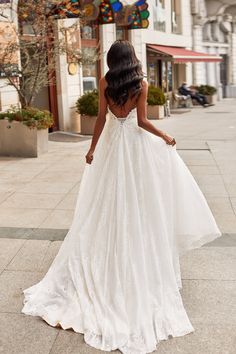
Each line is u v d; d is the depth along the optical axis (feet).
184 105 71.36
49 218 17.60
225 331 9.81
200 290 11.61
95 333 9.59
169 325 9.81
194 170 25.61
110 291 10.11
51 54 33.09
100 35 49.29
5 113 30.68
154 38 64.13
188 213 10.98
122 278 10.00
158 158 10.69
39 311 10.53
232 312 10.56
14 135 30.07
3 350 9.30
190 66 80.53
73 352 9.18
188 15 78.02
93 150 10.96
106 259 10.30
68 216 17.79
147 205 10.38
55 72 41.52
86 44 47.09
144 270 10.05
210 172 25.04
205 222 11.16
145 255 10.20
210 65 89.20
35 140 29.84
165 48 66.13
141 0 47.70
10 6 31.22
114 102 10.32
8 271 12.85
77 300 10.41
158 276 10.19
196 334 9.71
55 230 16.20
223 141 35.65
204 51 86.53
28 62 31.83
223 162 27.68
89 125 41.19
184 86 71.36
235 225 16.43
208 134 39.86
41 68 32.12
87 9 36.55
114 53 10.19
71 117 43.55
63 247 11.40
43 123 30.30
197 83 83.15
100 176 10.76
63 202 19.72
